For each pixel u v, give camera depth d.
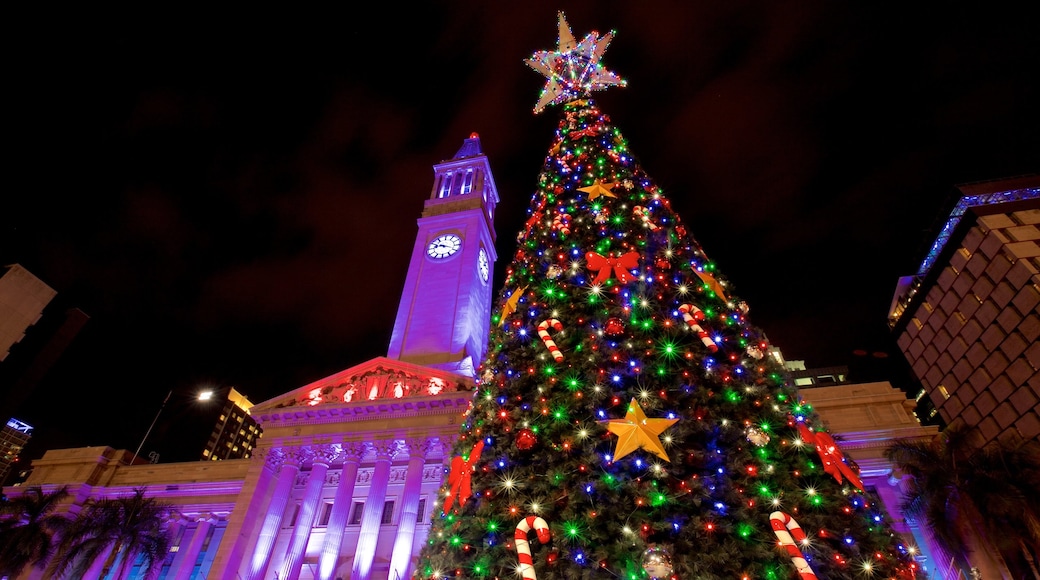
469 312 57.50
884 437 37.28
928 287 82.75
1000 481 30.62
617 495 10.06
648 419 10.54
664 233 15.27
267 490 42.91
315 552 39.62
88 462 53.19
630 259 13.70
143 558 44.59
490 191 77.69
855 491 10.78
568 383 11.79
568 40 24.80
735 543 9.39
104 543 40.62
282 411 44.97
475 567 10.51
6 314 87.19
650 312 12.70
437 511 14.17
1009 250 69.06
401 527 37.31
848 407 39.47
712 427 10.78
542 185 19.42
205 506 47.28
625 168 18.06
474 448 12.62
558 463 11.05
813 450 11.01
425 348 54.84
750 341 13.12
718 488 9.92
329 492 42.94
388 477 41.72
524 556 9.83
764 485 10.02
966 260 75.75
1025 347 67.75
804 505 10.05
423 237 66.19
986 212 73.25
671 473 10.18
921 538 32.97
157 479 51.31
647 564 8.73
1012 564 30.34
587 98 22.91
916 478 32.91
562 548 9.99
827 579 9.36
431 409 42.69
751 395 11.57
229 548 38.44
